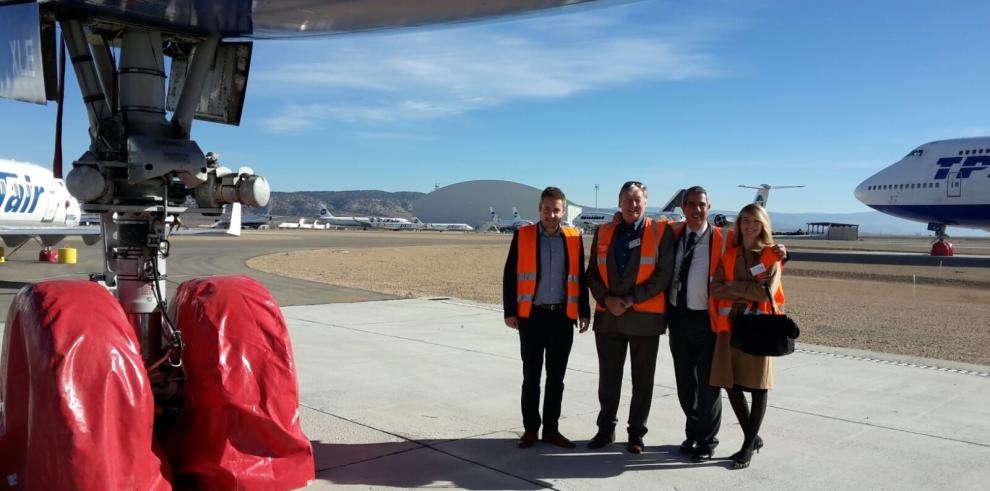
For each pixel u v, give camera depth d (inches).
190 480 135.2
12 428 120.2
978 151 1491.1
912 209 1584.6
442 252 1422.2
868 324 460.4
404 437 182.9
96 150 120.0
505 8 127.9
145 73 127.8
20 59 101.6
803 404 226.1
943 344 378.3
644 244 173.2
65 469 108.1
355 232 3250.5
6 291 539.5
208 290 138.0
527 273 177.3
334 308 448.8
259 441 134.6
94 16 121.0
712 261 171.9
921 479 158.6
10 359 122.2
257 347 135.6
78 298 117.9
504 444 179.8
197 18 125.1
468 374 260.8
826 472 162.7
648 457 172.9
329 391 230.7
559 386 180.9
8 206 825.5
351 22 135.6
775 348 157.8
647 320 172.9
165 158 118.0
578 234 180.9
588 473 160.1
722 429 197.9
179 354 131.1
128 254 129.3
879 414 214.8
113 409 113.6
